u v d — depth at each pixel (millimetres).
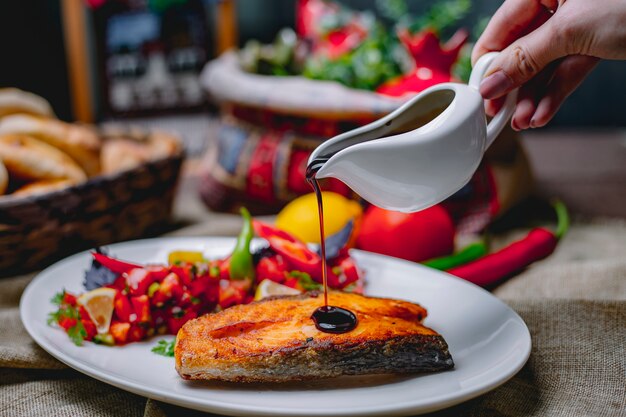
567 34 466
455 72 829
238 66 871
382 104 721
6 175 672
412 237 672
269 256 585
